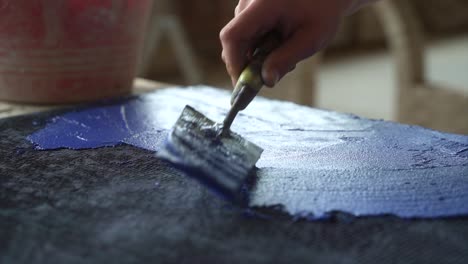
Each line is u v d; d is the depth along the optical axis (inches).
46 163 23.4
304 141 26.5
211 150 20.2
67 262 15.9
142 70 84.4
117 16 32.6
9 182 21.4
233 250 16.7
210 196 20.3
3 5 30.0
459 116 63.2
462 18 171.8
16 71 32.1
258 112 31.1
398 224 18.5
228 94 35.0
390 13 69.0
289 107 32.3
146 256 16.3
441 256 16.6
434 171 22.8
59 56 31.8
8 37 31.0
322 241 17.3
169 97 34.0
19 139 26.2
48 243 16.9
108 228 17.9
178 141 19.7
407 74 69.9
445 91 64.8
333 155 24.6
